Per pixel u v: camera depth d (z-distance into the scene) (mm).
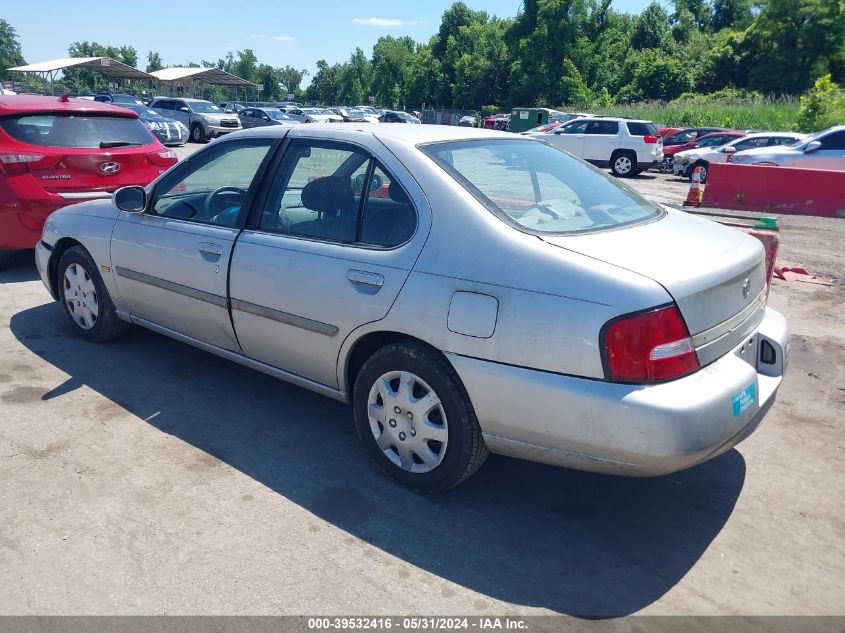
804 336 5645
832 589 2705
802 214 12211
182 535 2912
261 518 3047
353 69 120250
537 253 2762
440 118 70688
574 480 3457
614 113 43000
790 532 3064
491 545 2922
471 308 2830
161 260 4176
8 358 4688
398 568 2760
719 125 35062
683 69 57750
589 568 2797
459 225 2979
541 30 61312
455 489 3342
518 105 63750
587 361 2590
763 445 3850
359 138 3451
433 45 87062
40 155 6070
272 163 3781
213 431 3818
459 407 2965
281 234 3609
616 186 3746
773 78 51500
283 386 4441
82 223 4770
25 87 57812
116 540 2865
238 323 3811
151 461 3477
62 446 3588
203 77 49875
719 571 2797
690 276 2650
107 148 6508
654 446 2521
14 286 6312
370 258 3184
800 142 16469
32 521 2969
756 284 3129
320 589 2625
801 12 50406
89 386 4316
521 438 2828
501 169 3375
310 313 3402
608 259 2701
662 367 2545
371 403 3318
